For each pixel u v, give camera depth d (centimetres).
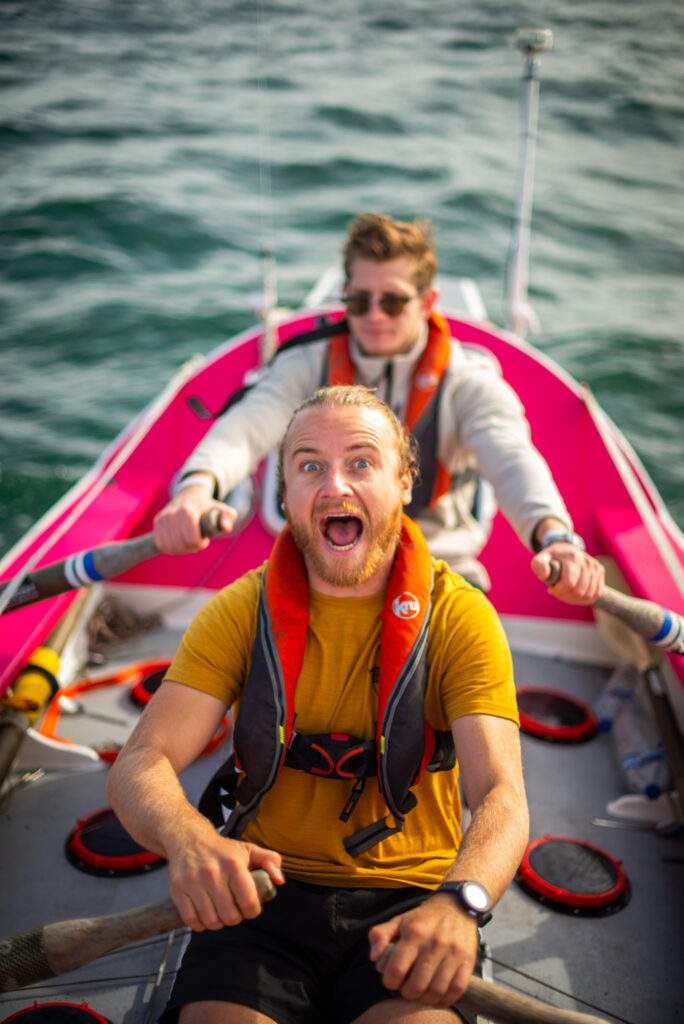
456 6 1877
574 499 339
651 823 242
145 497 335
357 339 260
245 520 339
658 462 570
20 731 233
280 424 263
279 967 144
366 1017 136
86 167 1014
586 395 351
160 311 752
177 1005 139
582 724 274
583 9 1809
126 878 218
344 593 159
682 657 236
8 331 720
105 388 649
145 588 329
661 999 190
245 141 1123
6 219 884
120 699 286
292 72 1415
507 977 194
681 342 721
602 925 208
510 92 1339
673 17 1764
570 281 828
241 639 160
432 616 158
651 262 872
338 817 155
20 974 130
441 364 258
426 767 157
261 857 131
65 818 237
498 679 152
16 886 214
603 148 1156
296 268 830
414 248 248
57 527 309
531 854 224
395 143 1138
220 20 1733
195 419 365
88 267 823
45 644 264
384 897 153
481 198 984
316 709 156
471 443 250
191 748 154
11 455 565
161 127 1155
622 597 204
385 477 154
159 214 908
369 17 1794
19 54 1437
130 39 1573
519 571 325
